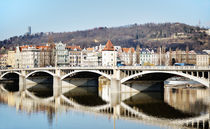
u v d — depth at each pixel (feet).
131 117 230.27
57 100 327.47
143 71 302.66
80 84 451.12
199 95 335.06
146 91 354.13
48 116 242.99
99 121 220.23
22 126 212.02
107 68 348.79
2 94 383.04
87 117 235.61
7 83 552.82
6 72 536.42
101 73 358.23
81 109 271.08
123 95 340.59
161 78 344.28
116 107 274.36
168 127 194.49
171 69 265.95
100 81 557.74
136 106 275.59
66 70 431.43
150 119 220.84
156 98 317.01
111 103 296.92
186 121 209.56
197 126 194.39
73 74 424.05
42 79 520.83
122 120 220.84
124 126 202.39
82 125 210.79
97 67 364.38
